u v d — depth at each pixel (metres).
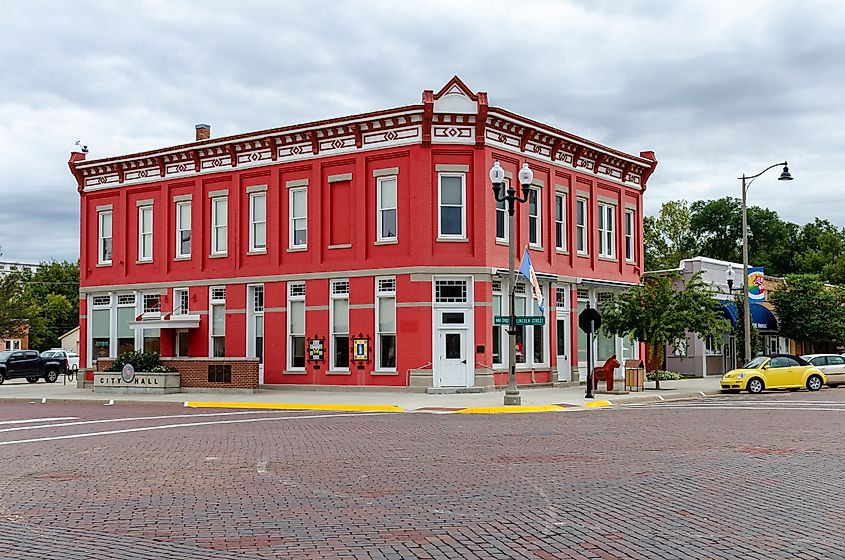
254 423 21.89
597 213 38.34
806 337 51.00
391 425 20.97
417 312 31.75
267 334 35.34
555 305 35.41
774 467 13.56
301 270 34.53
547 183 35.53
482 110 31.52
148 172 39.06
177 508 10.82
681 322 32.78
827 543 8.60
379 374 32.53
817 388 34.09
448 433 18.95
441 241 31.84
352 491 11.84
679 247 78.38
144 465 14.49
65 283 101.00
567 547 8.55
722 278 48.72
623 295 34.56
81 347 40.94
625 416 23.03
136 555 8.41
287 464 14.39
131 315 39.69
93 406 29.50
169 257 38.34
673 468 13.51
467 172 32.06
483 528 9.46
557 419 22.38
